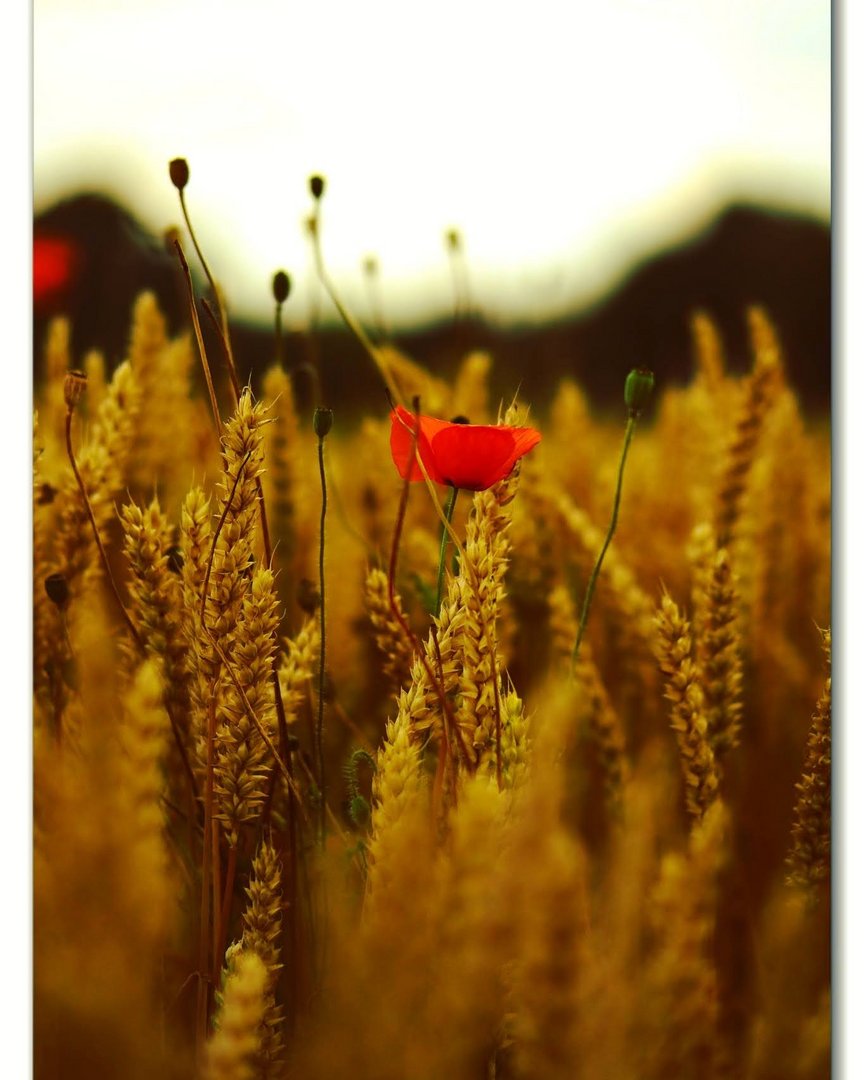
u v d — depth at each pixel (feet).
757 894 2.45
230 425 2.07
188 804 2.29
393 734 2.05
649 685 2.88
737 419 3.16
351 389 3.59
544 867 1.70
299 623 2.86
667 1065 1.93
